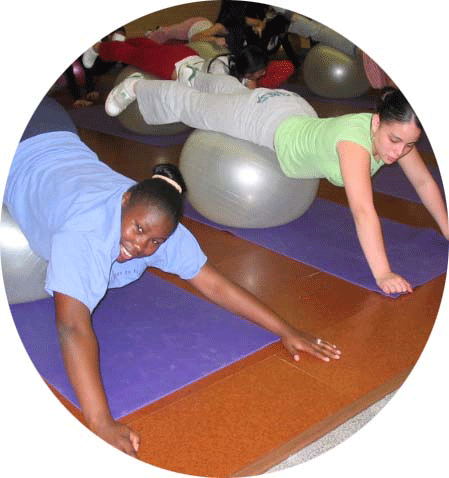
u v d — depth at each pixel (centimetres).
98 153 370
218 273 212
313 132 248
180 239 205
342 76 477
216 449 172
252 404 187
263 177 270
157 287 241
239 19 414
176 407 185
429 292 241
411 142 221
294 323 223
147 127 394
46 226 209
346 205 312
